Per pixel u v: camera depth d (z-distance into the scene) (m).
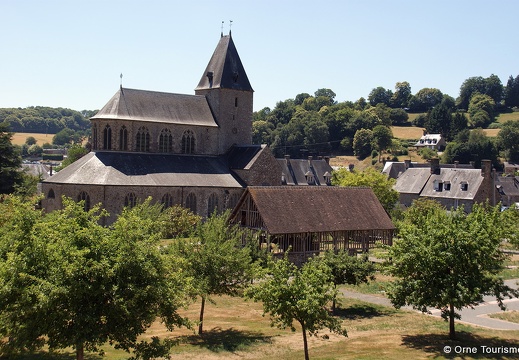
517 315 42.50
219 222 42.44
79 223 25.31
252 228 61.41
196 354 32.66
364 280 46.72
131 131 85.25
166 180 81.75
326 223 62.19
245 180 89.31
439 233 34.19
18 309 22.16
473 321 40.72
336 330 32.44
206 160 90.81
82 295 23.08
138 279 24.31
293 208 61.75
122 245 23.97
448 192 110.62
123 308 22.50
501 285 34.69
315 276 30.77
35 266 22.80
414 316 42.72
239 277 39.06
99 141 85.44
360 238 65.94
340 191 66.69
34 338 22.97
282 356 32.03
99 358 31.09
